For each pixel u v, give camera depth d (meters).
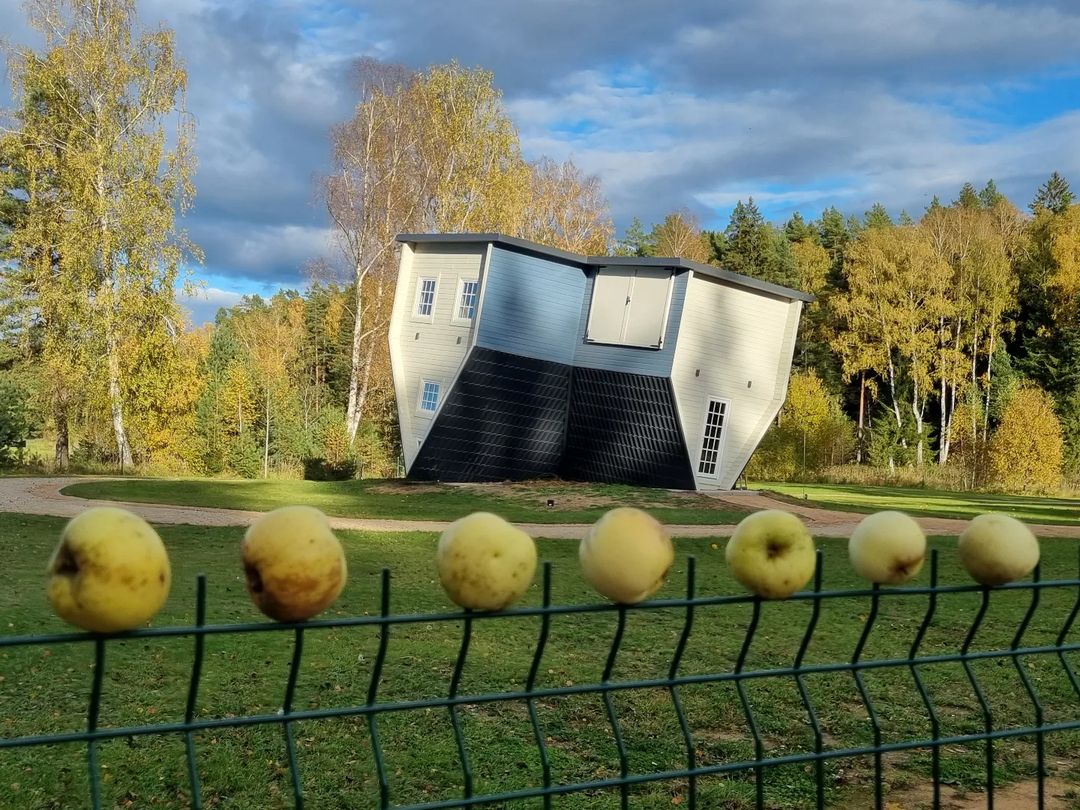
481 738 5.47
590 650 7.94
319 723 5.66
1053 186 71.62
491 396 24.25
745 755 5.30
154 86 30.55
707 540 15.88
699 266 22.92
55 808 4.26
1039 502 28.14
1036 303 53.78
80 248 29.83
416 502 21.53
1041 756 2.31
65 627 7.85
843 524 18.41
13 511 16.97
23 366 38.06
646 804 4.46
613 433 24.59
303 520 1.47
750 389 24.75
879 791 2.09
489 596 1.61
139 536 1.35
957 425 46.41
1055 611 10.23
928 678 7.12
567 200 45.62
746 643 1.93
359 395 44.53
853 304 52.50
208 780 4.68
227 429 43.44
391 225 36.56
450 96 36.56
